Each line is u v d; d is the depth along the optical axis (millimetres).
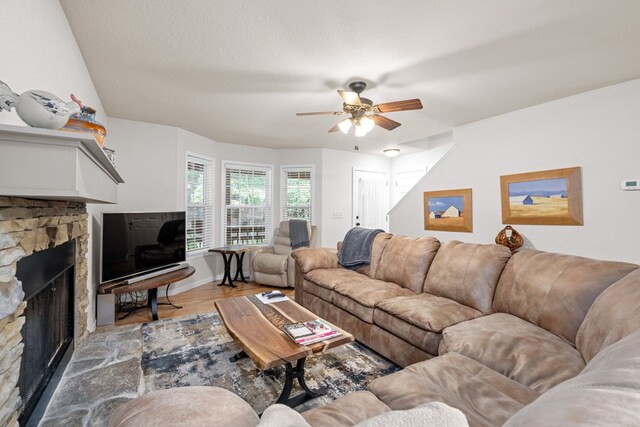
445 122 3912
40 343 1584
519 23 1883
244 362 2232
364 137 4777
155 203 3955
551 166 3158
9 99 967
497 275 2057
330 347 1674
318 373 2080
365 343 2410
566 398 417
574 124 3000
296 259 3582
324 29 1944
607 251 2783
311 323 1918
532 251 1987
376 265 3100
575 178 2977
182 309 3525
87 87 2461
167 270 3619
